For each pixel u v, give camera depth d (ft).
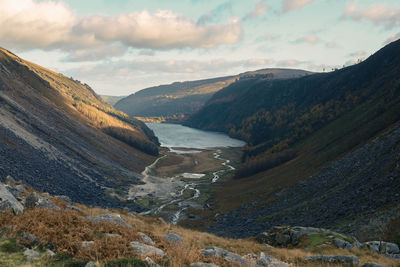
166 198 339.98
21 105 431.43
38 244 25.11
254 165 474.08
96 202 274.57
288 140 625.82
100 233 31.94
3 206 31.53
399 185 164.45
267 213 256.52
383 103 410.52
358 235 115.85
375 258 59.77
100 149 490.08
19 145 288.92
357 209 168.35
